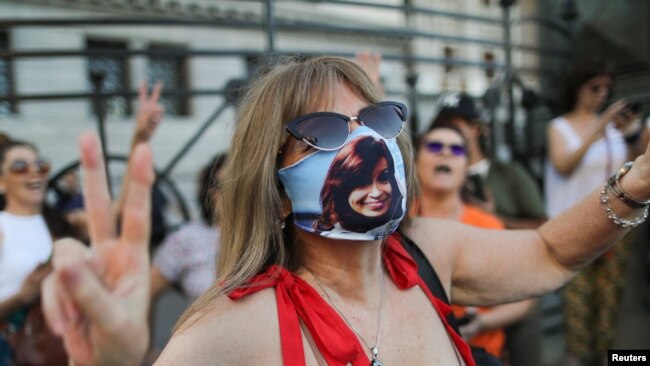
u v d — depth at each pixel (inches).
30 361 87.7
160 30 348.2
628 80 174.2
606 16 186.1
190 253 102.0
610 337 108.3
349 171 41.9
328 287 44.9
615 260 108.0
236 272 43.9
